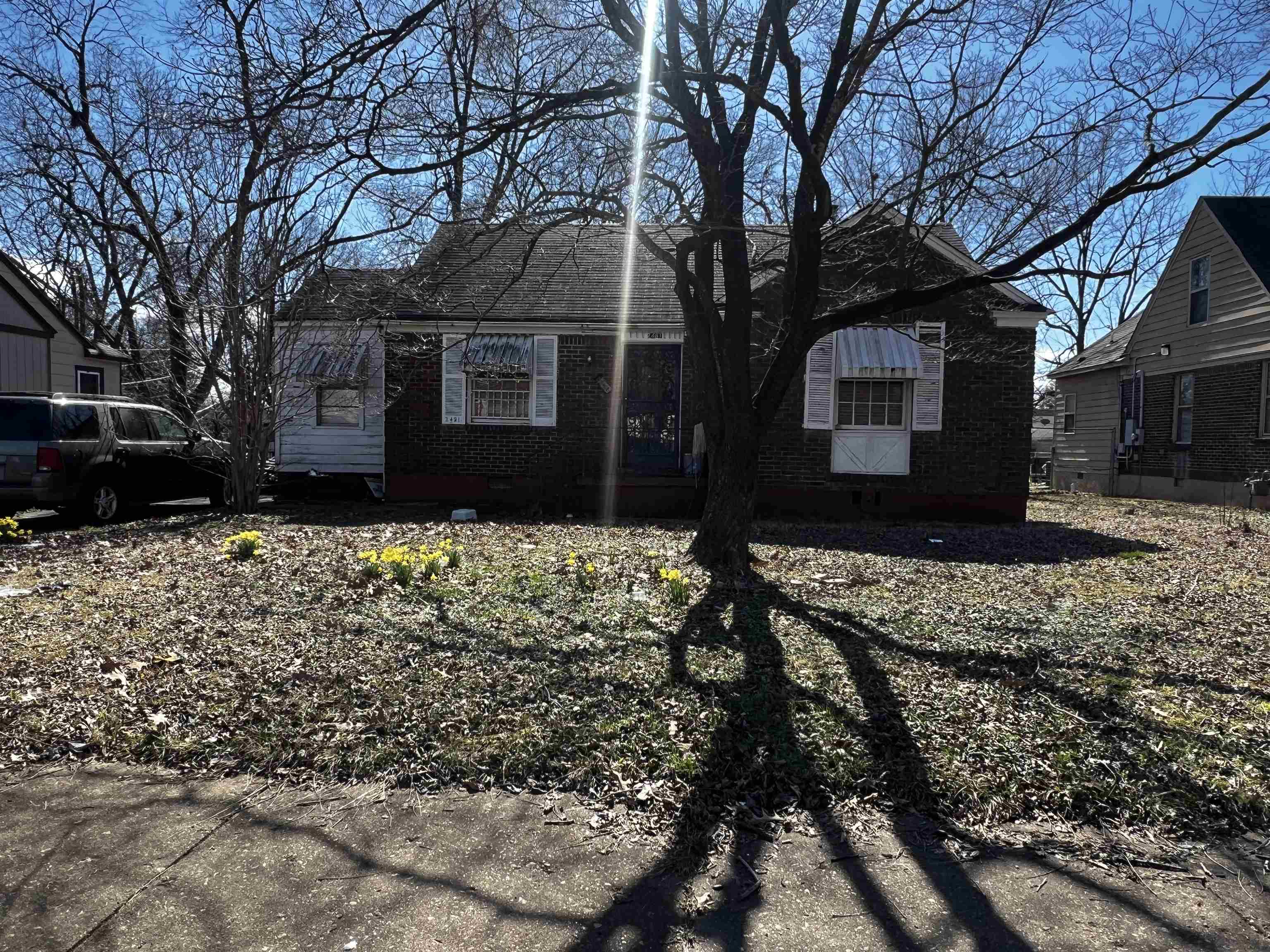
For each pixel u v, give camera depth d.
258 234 10.09
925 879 2.95
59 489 10.52
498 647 5.16
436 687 4.47
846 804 3.43
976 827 3.30
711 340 8.17
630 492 13.15
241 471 11.88
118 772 3.63
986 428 13.24
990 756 3.79
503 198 7.73
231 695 4.36
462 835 3.17
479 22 6.16
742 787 3.51
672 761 3.67
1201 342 18.83
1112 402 23.19
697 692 4.46
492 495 14.04
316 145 5.71
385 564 7.19
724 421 7.95
